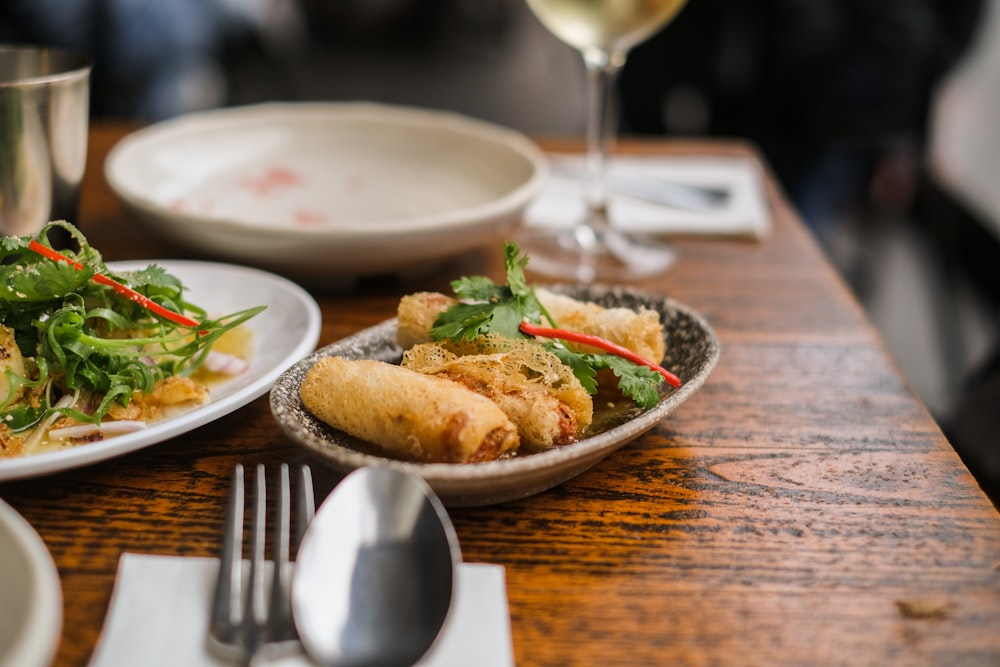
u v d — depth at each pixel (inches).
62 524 17.4
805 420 20.8
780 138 58.4
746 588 16.5
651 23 26.4
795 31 52.3
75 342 19.5
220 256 25.7
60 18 54.9
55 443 18.7
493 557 16.9
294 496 18.0
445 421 17.1
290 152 33.7
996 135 64.9
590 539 17.4
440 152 32.9
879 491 18.7
